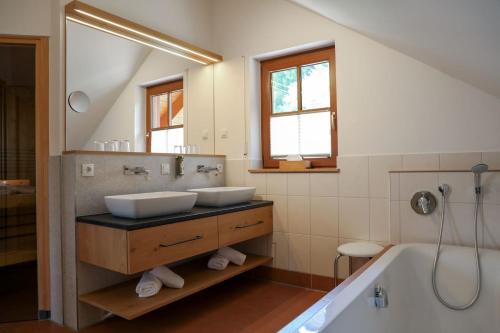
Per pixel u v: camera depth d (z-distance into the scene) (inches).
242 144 127.6
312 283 113.0
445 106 92.7
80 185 87.7
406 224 93.3
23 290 95.3
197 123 130.7
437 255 81.3
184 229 87.9
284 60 124.8
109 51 105.3
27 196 96.0
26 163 96.0
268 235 122.0
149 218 84.1
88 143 98.8
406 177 93.2
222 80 133.3
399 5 48.9
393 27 64.6
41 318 94.0
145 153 102.6
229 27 132.2
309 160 119.3
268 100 128.5
